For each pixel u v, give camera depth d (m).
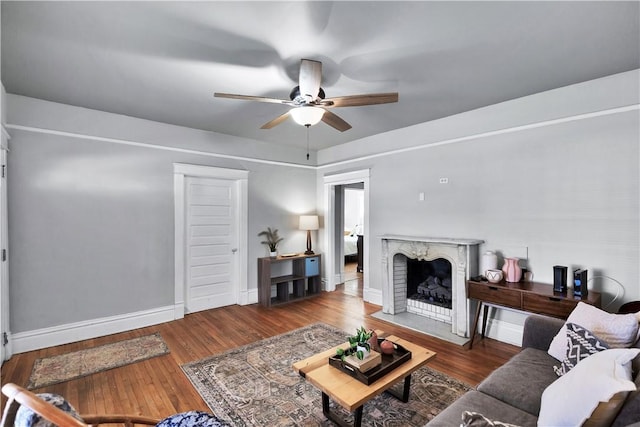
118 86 2.79
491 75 2.61
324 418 2.06
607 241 2.63
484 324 3.28
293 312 4.27
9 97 2.95
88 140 3.38
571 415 1.06
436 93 3.00
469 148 3.53
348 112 3.57
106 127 3.49
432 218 3.89
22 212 3.01
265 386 2.43
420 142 4.01
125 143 3.61
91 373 2.62
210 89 2.85
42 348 3.09
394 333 3.49
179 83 2.72
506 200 3.24
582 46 2.16
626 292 2.54
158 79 2.65
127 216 3.63
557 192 2.90
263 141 4.91
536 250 3.03
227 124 3.97
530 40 2.09
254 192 4.82
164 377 2.56
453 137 3.67
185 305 4.18
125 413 2.11
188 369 2.68
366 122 3.95
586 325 1.83
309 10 1.76
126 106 3.31
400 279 4.23
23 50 2.18
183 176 4.07
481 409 1.46
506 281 3.04
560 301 2.49
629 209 2.54
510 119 3.20
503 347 3.10
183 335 3.45
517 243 3.16
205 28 1.93
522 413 1.44
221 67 2.44
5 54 2.24
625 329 1.68
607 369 1.11
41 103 3.11
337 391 1.72
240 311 4.32
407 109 3.46
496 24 1.90
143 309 3.73
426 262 4.24
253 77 2.60
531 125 3.05
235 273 4.67
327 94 2.96
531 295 2.66
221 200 4.53
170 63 2.37
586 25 1.92
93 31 1.96
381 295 4.57
